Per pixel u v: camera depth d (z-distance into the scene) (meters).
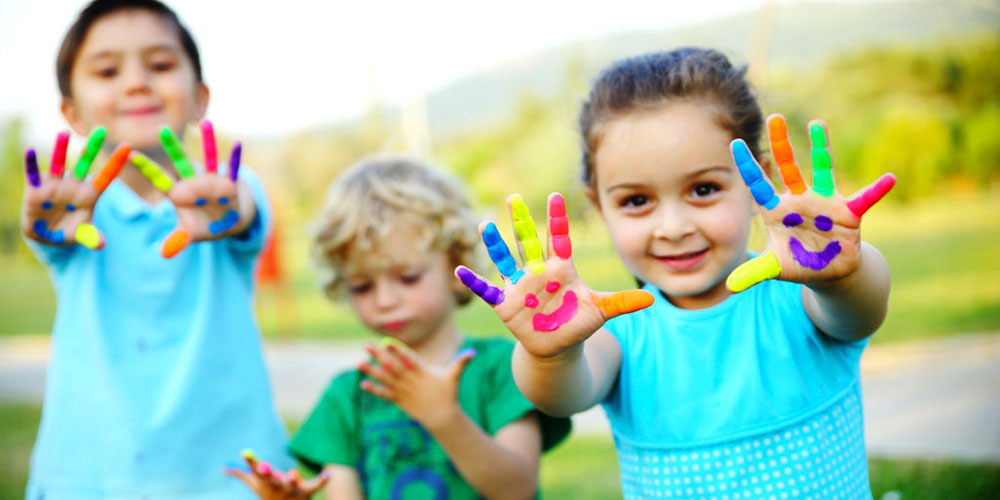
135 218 2.52
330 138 29.11
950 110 19.31
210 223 2.15
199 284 2.53
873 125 18.03
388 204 2.54
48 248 2.47
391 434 2.45
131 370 2.47
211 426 2.49
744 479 1.76
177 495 2.43
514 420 2.39
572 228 2.45
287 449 2.61
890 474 3.62
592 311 1.55
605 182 1.83
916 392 5.30
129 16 2.50
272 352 9.48
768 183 1.49
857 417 1.83
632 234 1.80
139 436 2.43
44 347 11.66
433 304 2.54
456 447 2.17
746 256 1.92
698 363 1.82
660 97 1.78
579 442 4.75
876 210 17.08
